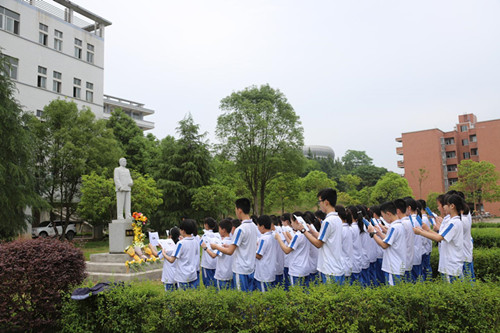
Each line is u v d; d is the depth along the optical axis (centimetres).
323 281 430
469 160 3422
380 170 5672
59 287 471
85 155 1964
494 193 3344
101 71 2900
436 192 3947
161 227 2309
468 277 394
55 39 2566
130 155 2683
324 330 368
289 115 2403
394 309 359
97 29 2997
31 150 1471
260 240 520
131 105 4703
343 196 3725
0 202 1291
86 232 2969
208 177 2466
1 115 1313
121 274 883
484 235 923
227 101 2458
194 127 2436
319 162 6169
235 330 390
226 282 543
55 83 2548
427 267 639
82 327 436
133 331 415
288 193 2766
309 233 452
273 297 384
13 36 2278
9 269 443
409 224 496
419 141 4509
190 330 399
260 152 2408
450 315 348
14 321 448
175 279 555
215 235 685
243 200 499
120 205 1073
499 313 344
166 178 2341
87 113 2081
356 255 564
